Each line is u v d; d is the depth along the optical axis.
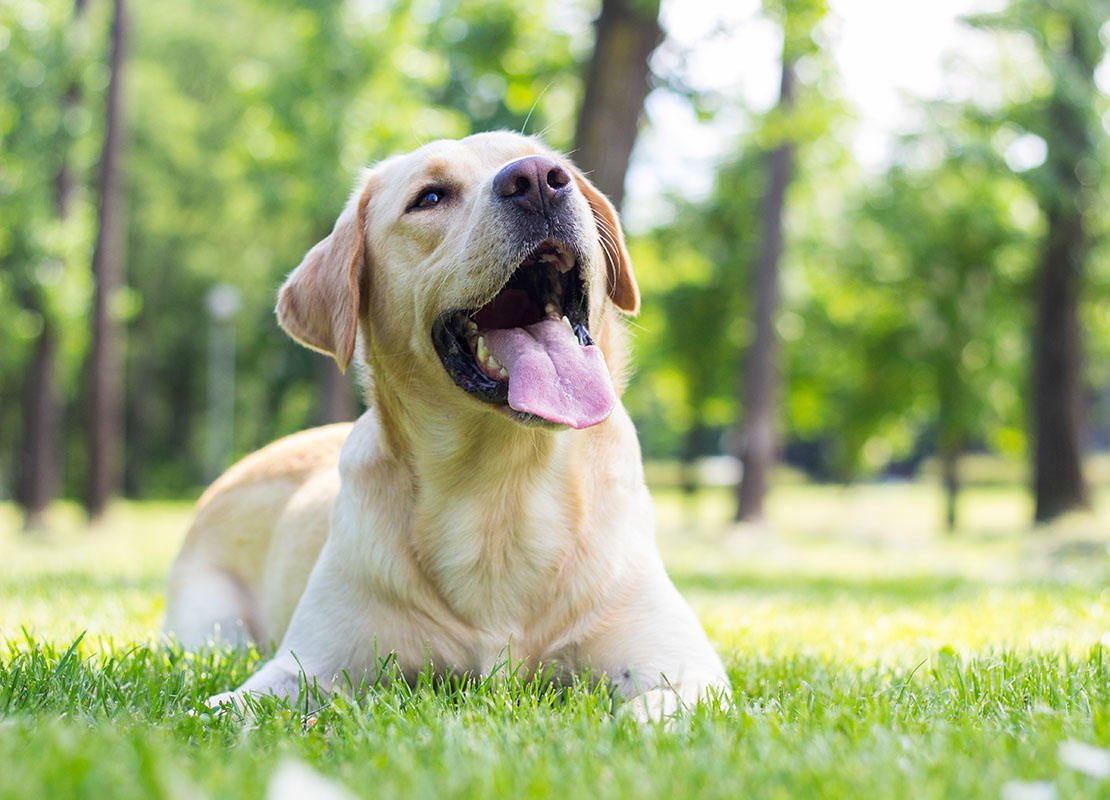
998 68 20.19
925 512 34.59
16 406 36.53
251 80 20.97
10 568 9.96
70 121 18.56
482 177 3.68
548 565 3.56
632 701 3.12
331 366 20.50
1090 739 2.50
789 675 3.94
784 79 17.44
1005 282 26.11
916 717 2.93
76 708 3.05
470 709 2.97
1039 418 19.98
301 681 3.53
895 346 27.73
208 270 37.69
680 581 9.07
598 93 10.34
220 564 5.14
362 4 19.88
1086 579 8.26
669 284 29.88
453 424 3.53
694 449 31.20
